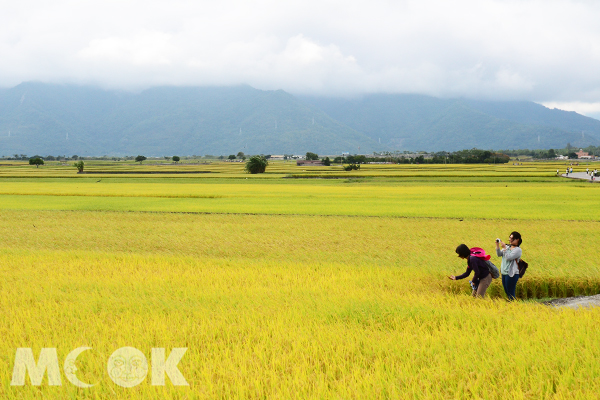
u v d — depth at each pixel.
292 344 7.21
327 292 10.96
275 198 46.34
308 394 5.58
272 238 22.03
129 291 10.95
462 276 10.59
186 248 19.66
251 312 9.01
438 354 6.71
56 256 16.45
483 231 23.78
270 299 10.09
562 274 13.18
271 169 138.75
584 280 12.76
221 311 9.05
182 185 69.00
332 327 8.06
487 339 7.31
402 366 6.32
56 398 5.63
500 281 12.70
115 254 17.06
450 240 21.03
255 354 6.84
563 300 12.09
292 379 5.97
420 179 83.81
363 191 55.59
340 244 20.19
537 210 33.59
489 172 103.38
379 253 17.73
